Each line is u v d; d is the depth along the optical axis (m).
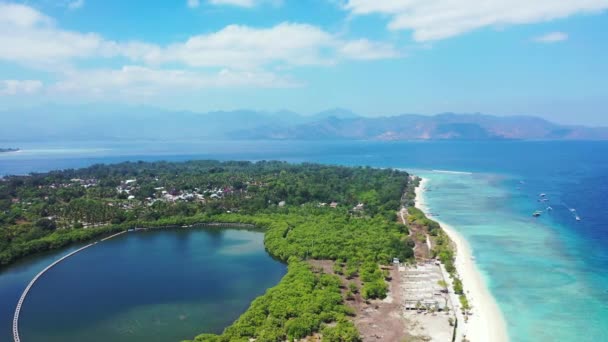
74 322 140.88
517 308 139.00
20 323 140.62
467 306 138.62
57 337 131.62
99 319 142.88
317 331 123.81
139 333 133.12
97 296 161.12
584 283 158.88
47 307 152.50
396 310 137.75
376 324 128.62
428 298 144.62
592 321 130.38
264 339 116.56
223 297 158.12
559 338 121.19
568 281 161.00
